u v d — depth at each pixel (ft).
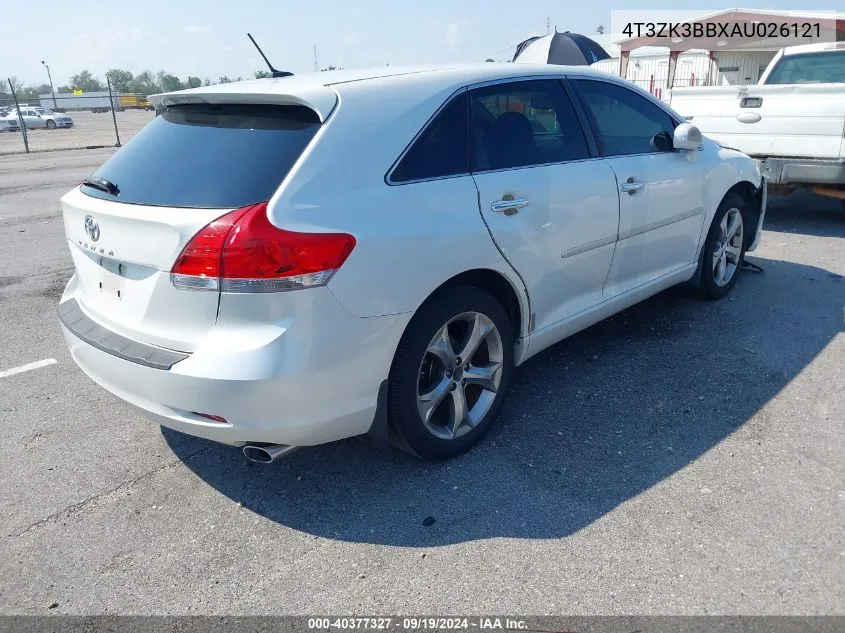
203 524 9.48
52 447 11.51
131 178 9.53
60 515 9.74
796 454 10.44
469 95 10.67
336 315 8.45
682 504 9.38
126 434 11.91
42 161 60.13
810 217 26.66
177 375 8.29
